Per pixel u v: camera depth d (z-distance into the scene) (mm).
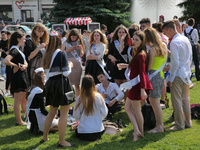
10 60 3824
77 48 4941
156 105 3406
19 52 3857
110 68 5137
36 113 3529
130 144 3111
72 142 3250
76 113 3311
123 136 3418
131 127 3771
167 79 3523
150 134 3422
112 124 3648
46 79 3084
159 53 3191
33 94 3512
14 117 4359
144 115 3648
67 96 2963
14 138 3447
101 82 4332
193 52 6766
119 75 4555
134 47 3111
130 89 3213
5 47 7699
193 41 6836
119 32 4414
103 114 3361
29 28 19109
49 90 2984
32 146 3154
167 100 4645
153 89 3307
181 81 3441
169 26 3471
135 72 3117
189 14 13016
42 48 4164
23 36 3920
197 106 4070
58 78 2979
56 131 3648
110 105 4051
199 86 6176
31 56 4074
